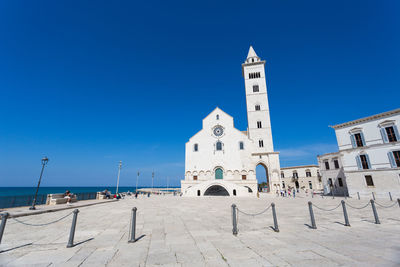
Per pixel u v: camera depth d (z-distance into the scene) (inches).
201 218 580.4
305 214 644.1
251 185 1823.3
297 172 2962.6
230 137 2130.9
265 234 388.2
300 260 253.3
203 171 2073.1
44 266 237.9
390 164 1195.9
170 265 239.9
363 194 1291.8
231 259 257.6
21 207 838.5
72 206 856.9
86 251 293.1
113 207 903.1
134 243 333.1
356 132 1374.3
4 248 307.1
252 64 2509.8
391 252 283.0
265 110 2320.4
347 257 263.4
